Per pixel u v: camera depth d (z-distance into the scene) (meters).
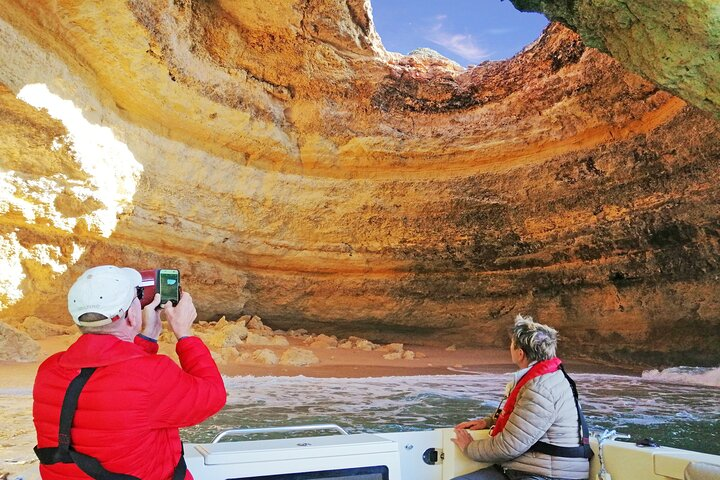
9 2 8.70
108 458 1.67
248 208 14.87
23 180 10.12
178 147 13.02
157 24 11.34
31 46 9.08
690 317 12.41
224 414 6.70
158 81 11.98
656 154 12.78
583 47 13.98
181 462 1.93
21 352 9.49
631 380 10.68
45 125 9.80
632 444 2.97
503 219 15.88
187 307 2.13
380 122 16.08
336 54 15.34
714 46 6.77
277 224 15.48
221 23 13.63
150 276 2.08
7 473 3.67
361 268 16.77
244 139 14.37
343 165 16.09
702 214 11.88
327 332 17.36
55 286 11.16
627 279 13.81
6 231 10.36
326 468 2.45
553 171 14.96
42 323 10.95
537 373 2.96
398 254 16.66
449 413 7.04
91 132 10.76
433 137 16.14
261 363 11.81
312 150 15.62
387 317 17.00
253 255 15.59
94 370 1.73
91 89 10.83
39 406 1.76
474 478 2.99
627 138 13.52
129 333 1.90
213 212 14.16
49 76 9.58
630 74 13.03
